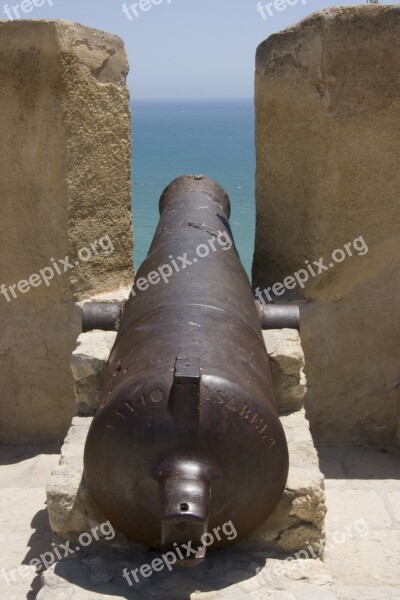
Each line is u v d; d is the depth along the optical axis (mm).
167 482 2844
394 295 5129
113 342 4133
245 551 3436
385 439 5359
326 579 3260
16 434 5531
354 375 5258
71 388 5383
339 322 5164
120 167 5285
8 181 5105
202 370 3029
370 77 4727
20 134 4992
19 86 4910
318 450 5277
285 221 5203
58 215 5055
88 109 4992
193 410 2906
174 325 3344
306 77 4824
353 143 4828
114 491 3074
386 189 4918
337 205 4934
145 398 2971
